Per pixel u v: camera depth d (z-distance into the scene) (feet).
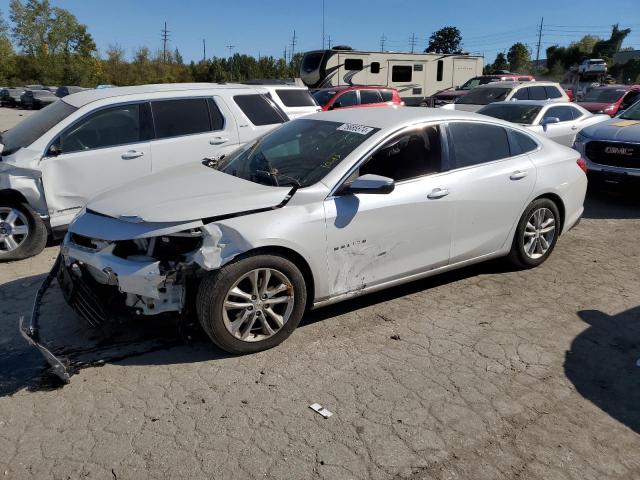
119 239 11.11
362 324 13.34
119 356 11.84
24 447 9.07
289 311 12.03
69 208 18.97
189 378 11.03
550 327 13.23
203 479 8.36
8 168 17.80
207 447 9.05
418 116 14.15
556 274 16.58
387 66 74.18
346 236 12.34
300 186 12.23
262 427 9.55
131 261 11.05
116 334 12.78
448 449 9.05
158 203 11.59
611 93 57.26
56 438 9.29
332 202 12.17
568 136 32.50
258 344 11.82
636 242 19.95
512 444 9.19
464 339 12.63
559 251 18.83
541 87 48.60
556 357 11.89
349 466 8.64
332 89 52.70
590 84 112.37
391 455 8.89
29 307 14.43
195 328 12.34
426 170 13.84
